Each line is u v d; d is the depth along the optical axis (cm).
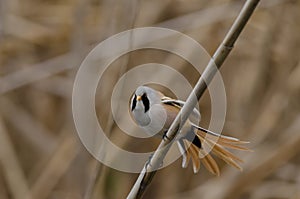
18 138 1448
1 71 1392
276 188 1337
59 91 1376
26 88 1418
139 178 672
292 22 1341
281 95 1330
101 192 1184
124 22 1027
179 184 1373
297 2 1341
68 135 1255
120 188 1248
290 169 1371
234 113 1325
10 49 1401
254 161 1283
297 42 1341
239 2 1262
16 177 1338
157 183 1375
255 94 1338
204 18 1259
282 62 1342
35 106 1422
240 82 1338
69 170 1261
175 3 1331
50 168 1320
